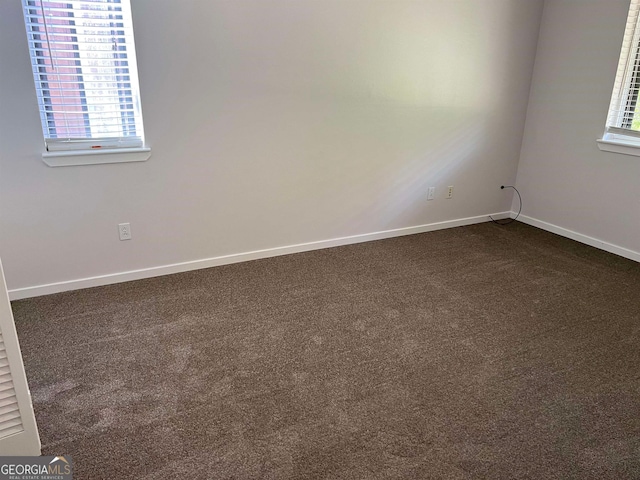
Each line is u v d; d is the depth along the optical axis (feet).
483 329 8.16
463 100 12.28
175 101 8.98
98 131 8.74
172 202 9.58
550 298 9.33
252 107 9.73
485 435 5.78
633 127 11.01
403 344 7.66
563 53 12.19
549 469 5.31
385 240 12.37
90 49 8.20
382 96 11.12
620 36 10.84
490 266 10.82
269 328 8.02
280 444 5.56
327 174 11.09
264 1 9.16
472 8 11.47
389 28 10.61
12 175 8.11
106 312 8.41
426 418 6.04
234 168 9.96
